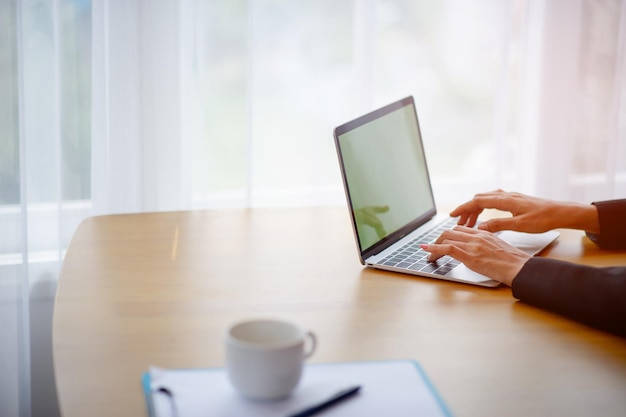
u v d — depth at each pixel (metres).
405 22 2.33
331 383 0.87
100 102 1.94
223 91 2.10
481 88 2.43
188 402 0.82
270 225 1.61
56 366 0.92
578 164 2.49
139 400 0.85
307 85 2.22
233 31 2.07
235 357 0.82
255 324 0.87
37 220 1.98
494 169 2.45
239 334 0.86
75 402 0.84
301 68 2.20
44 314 2.03
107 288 1.20
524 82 2.43
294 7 2.16
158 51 2.00
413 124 1.69
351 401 0.84
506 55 2.38
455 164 2.48
